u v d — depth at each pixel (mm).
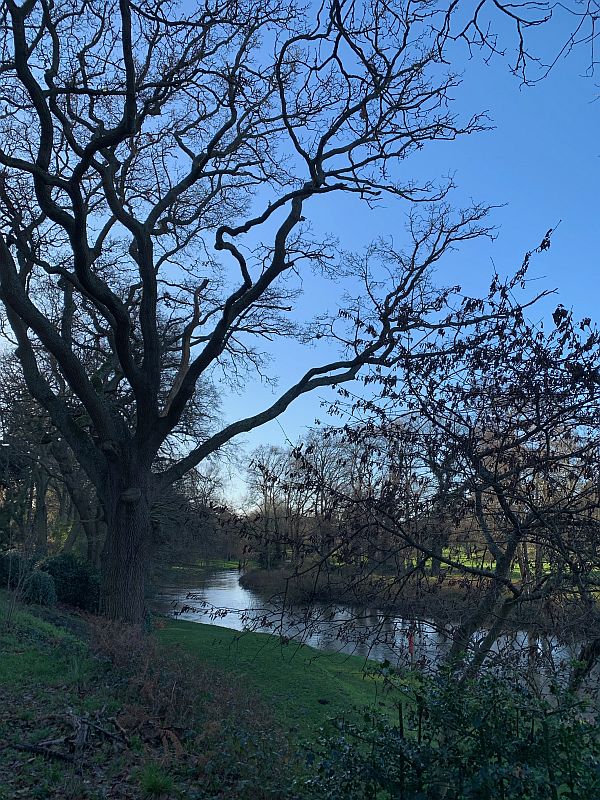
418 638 4805
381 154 10922
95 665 9398
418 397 4770
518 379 4551
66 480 25109
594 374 4289
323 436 5105
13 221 12383
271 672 13648
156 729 7152
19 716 7293
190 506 8633
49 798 5383
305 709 10836
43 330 11297
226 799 5672
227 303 11719
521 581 5121
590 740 3623
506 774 3502
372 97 9992
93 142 9961
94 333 18031
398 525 4770
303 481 5000
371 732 4254
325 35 7828
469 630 4832
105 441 11836
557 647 4570
